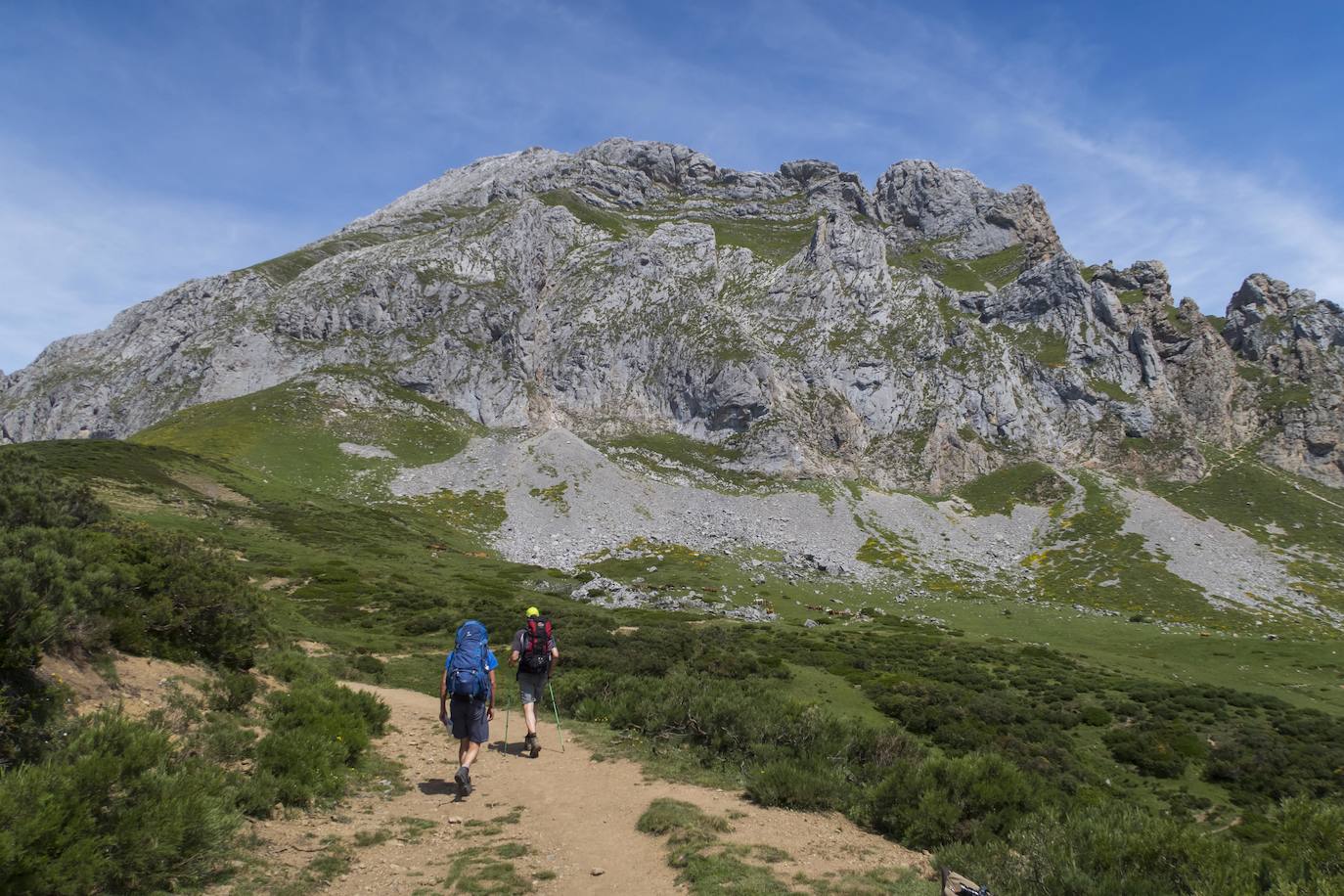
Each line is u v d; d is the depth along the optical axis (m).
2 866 5.95
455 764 13.98
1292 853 9.07
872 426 164.25
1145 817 10.54
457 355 162.88
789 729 15.18
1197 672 61.78
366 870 8.36
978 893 8.83
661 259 197.12
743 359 163.25
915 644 59.53
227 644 15.57
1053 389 163.00
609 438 158.25
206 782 8.51
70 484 32.31
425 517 101.94
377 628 45.34
